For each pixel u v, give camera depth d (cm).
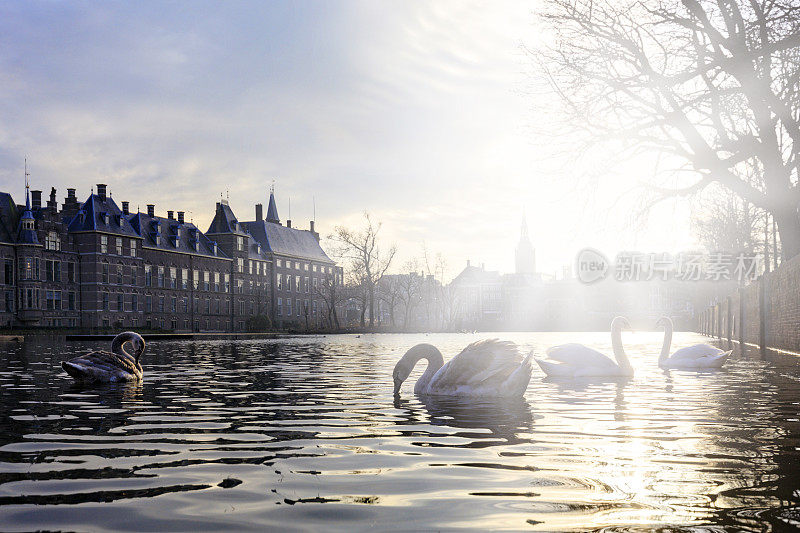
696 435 709
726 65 2155
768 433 721
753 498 449
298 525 397
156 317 8350
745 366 1802
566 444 657
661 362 1770
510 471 537
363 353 2881
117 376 1383
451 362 1120
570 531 379
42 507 438
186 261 8925
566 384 1288
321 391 1203
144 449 642
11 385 1333
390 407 960
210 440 691
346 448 643
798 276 2291
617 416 857
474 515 413
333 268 12962
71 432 747
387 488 484
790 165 2589
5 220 6844
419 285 12106
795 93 2220
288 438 700
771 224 4481
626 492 467
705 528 382
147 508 435
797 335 2373
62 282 7162
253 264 10356
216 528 393
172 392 1195
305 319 11238
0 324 6600
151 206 8706
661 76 2369
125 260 7812
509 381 1056
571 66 2547
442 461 579
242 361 2209
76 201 7556
